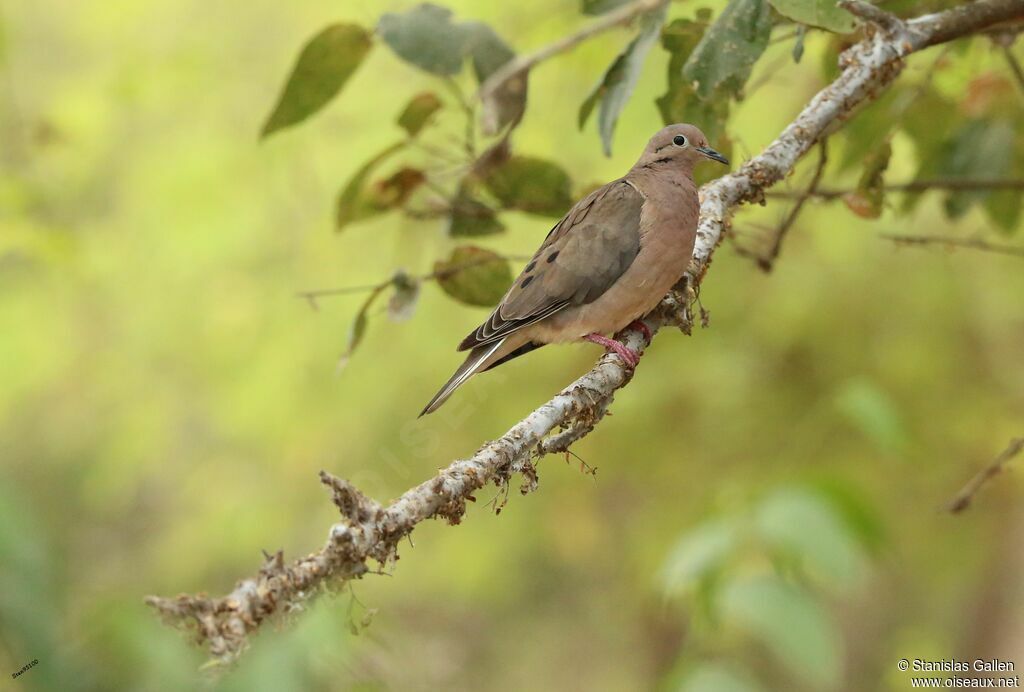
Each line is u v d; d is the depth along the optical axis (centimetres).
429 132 1183
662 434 1545
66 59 1617
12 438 1752
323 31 766
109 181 1515
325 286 1493
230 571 1627
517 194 836
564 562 1825
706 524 737
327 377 1494
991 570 1605
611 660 1902
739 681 692
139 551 1694
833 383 1477
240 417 1523
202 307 1548
